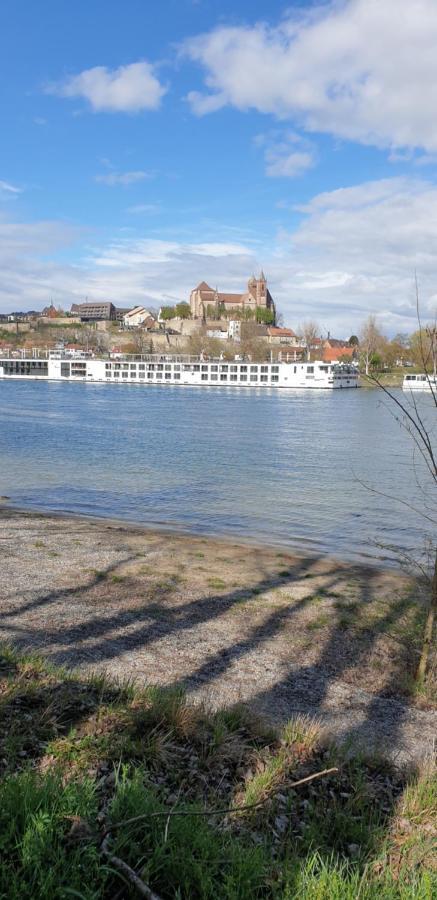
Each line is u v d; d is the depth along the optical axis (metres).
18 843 4.36
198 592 15.28
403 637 12.33
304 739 7.13
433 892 4.55
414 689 9.91
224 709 7.71
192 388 156.38
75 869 4.25
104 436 58.91
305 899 4.39
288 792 5.95
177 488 33.09
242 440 57.81
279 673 10.51
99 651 10.89
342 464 43.34
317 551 20.97
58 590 14.63
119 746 6.21
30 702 7.03
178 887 4.48
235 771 6.26
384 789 6.39
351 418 83.00
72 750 6.05
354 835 5.43
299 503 29.47
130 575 16.42
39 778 5.30
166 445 52.81
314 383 153.25
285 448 52.50
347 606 14.59
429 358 8.14
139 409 94.25
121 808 5.01
